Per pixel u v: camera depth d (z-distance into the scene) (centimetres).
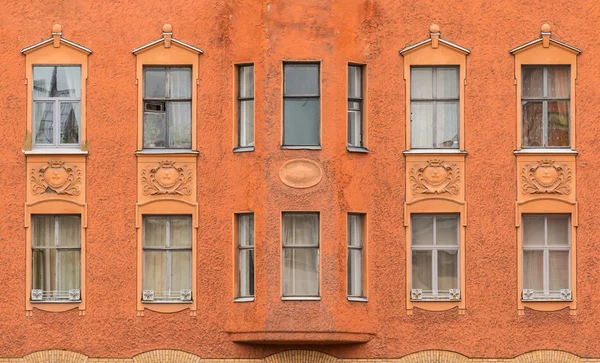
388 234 6378
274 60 6325
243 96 6384
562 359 6375
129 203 6394
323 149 6319
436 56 6412
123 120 6406
